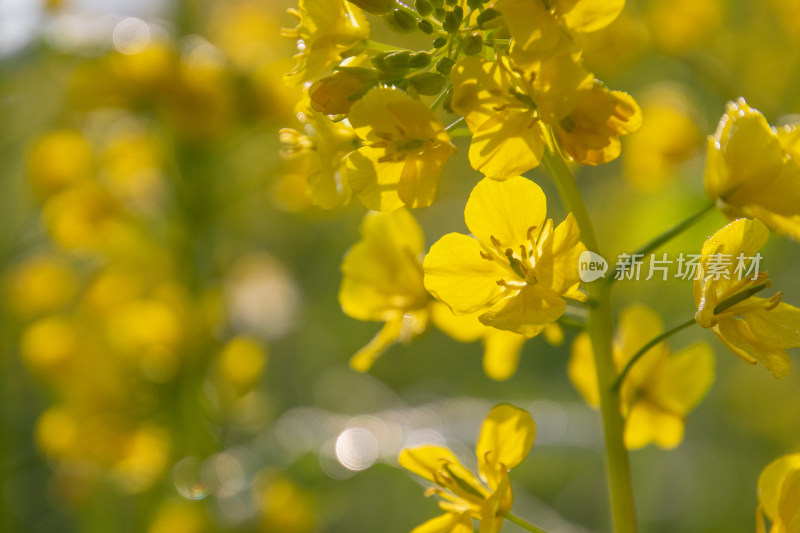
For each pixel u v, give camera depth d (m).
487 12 0.24
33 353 0.39
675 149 0.43
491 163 0.24
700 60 0.47
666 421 0.28
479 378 0.58
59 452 0.38
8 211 0.47
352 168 0.24
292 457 0.39
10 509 0.42
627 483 0.25
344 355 0.61
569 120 0.24
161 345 0.37
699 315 0.24
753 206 0.25
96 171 0.40
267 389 0.58
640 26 0.46
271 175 0.39
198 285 0.38
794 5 0.46
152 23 0.40
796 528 0.24
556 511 0.47
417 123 0.24
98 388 0.37
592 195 0.58
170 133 0.38
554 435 0.42
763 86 0.50
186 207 0.38
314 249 0.61
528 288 0.24
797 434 0.49
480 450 0.25
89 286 0.42
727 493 0.46
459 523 0.25
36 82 0.45
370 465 0.38
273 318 0.44
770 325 0.24
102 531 0.42
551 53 0.24
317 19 0.25
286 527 0.36
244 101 0.37
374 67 0.25
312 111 0.26
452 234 0.24
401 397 0.58
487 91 0.24
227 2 0.49
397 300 0.27
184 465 0.37
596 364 0.25
